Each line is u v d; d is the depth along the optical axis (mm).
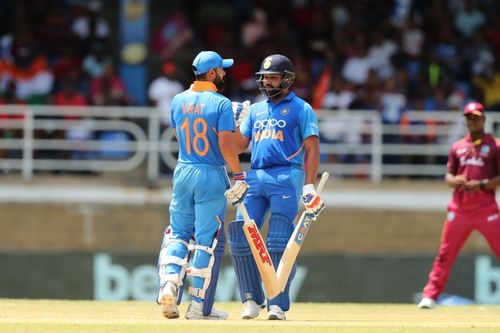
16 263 67938
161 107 76438
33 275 67812
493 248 48656
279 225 36594
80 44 80812
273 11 85875
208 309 36656
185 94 36438
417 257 67812
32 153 76188
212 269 36562
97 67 79750
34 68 78438
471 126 48375
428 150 75812
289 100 37312
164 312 35875
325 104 77062
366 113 75000
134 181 74000
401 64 81562
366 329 33125
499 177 47938
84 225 72438
